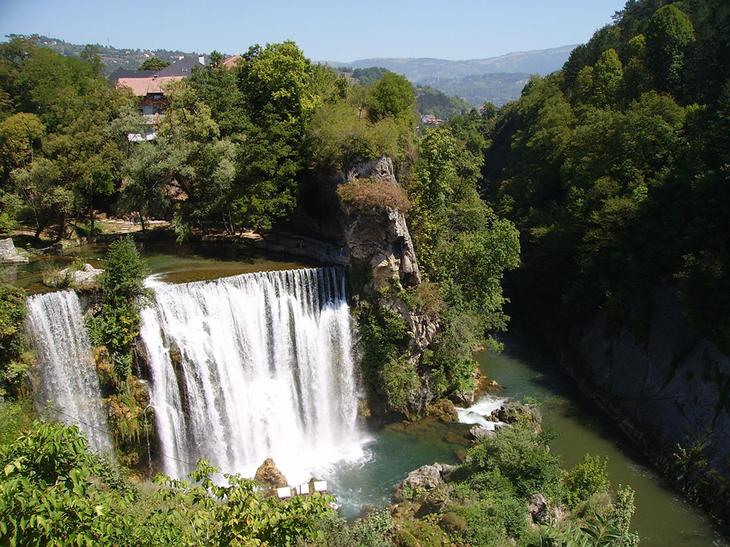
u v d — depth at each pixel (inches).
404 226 1977.1
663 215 2133.4
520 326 2886.3
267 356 1863.9
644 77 3139.8
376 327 1966.0
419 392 1984.5
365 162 2003.0
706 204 1977.1
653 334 2071.9
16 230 2181.3
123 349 1551.4
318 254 2162.9
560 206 2955.2
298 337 1892.2
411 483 1583.4
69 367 1501.0
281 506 649.6
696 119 2397.9
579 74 4042.8
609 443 1920.5
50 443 530.6
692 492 1642.5
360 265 1973.4
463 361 2100.1
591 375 2261.3
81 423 1491.1
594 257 2384.4
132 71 5260.8
